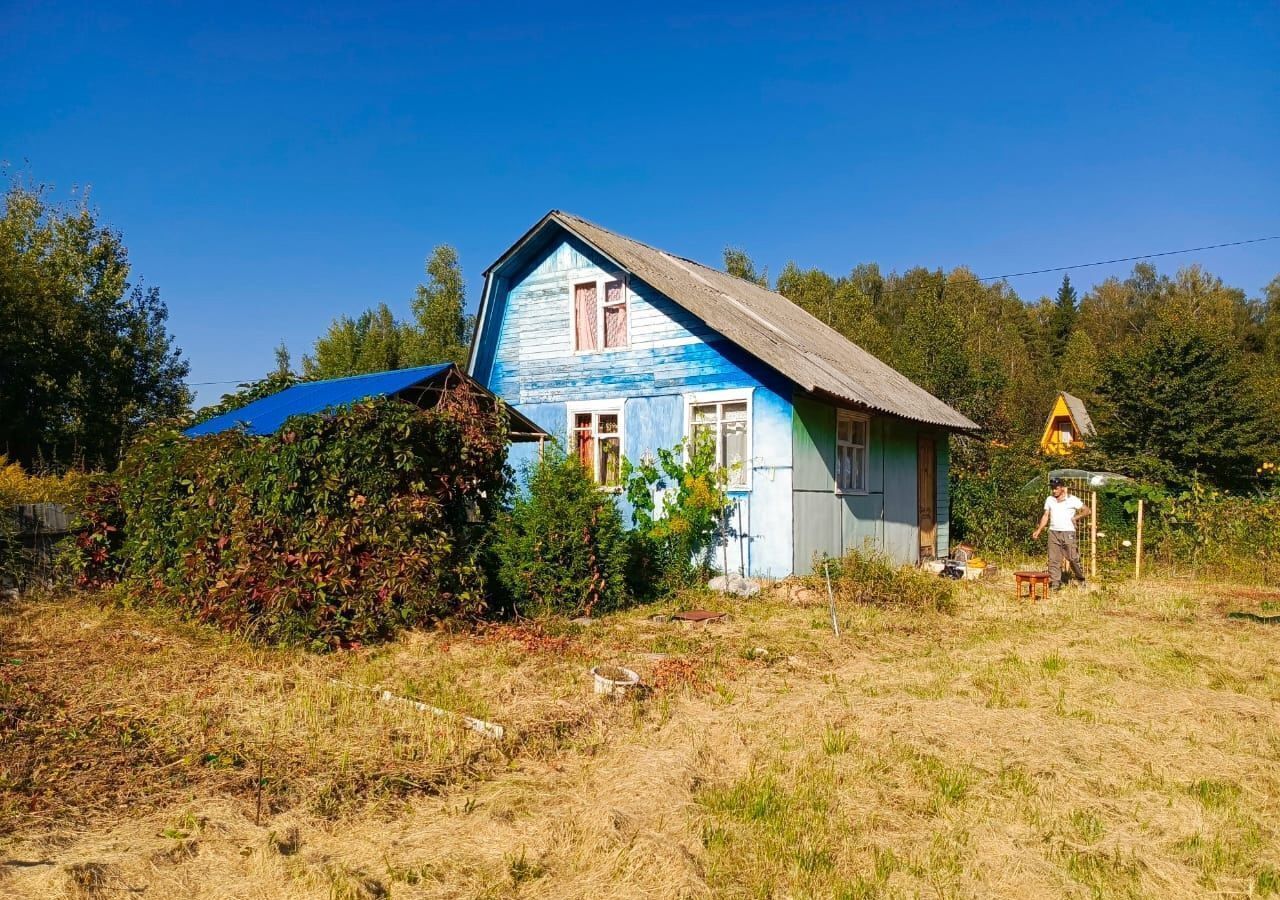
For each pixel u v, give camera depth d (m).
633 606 12.20
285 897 3.93
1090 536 17.83
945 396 32.72
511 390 17.83
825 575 13.86
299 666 8.05
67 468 21.91
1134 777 5.77
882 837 4.78
